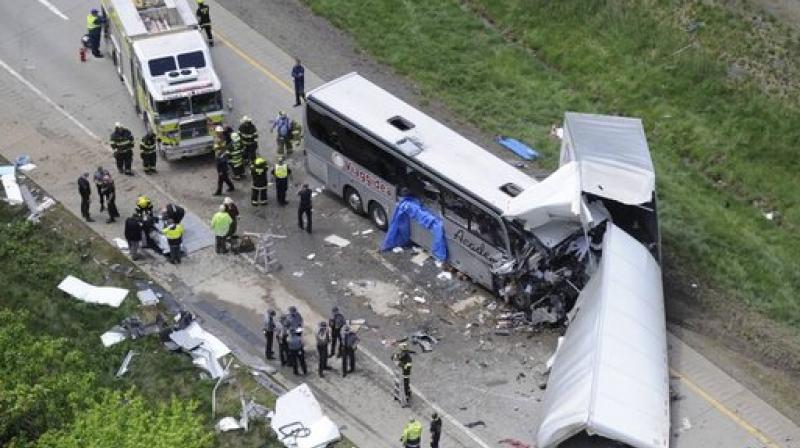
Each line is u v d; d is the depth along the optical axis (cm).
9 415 6594
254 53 10994
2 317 7244
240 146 9519
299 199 9238
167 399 7656
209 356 7944
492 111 10338
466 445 7450
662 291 8100
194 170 9800
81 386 6981
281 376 7906
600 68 10594
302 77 10275
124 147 9525
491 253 8394
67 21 11394
